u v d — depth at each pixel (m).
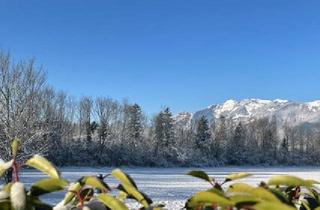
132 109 86.50
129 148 82.94
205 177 0.75
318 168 99.12
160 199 28.47
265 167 102.06
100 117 81.06
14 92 32.69
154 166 84.12
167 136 88.25
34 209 0.68
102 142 79.25
